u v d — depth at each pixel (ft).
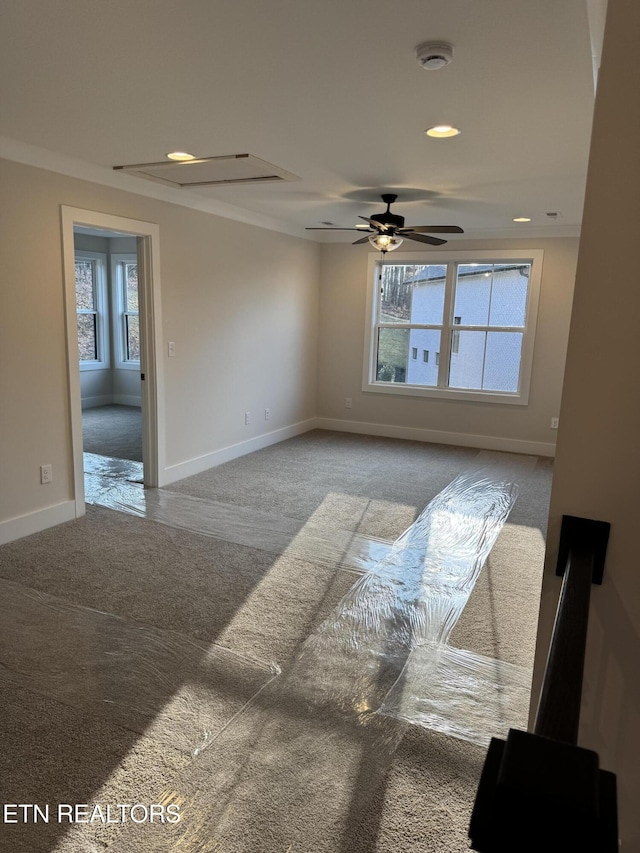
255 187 14.25
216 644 8.65
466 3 5.62
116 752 6.50
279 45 6.66
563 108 8.35
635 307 3.39
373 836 5.57
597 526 3.67
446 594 10.42
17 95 8.33
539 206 15.83
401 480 17.20
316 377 23.99
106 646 8.50
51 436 12.59
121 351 28.66
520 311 20.57
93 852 5.34
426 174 12.51
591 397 3.57
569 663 2.23
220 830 5.58
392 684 7.86
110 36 6.51
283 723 7.04
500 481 17.29
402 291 22.30
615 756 3.87
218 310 17.42
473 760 6.55
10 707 7.18
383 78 7.50
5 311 11.25
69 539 12.26
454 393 21.65
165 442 15.98
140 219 14.10
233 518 13.79
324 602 10.00
